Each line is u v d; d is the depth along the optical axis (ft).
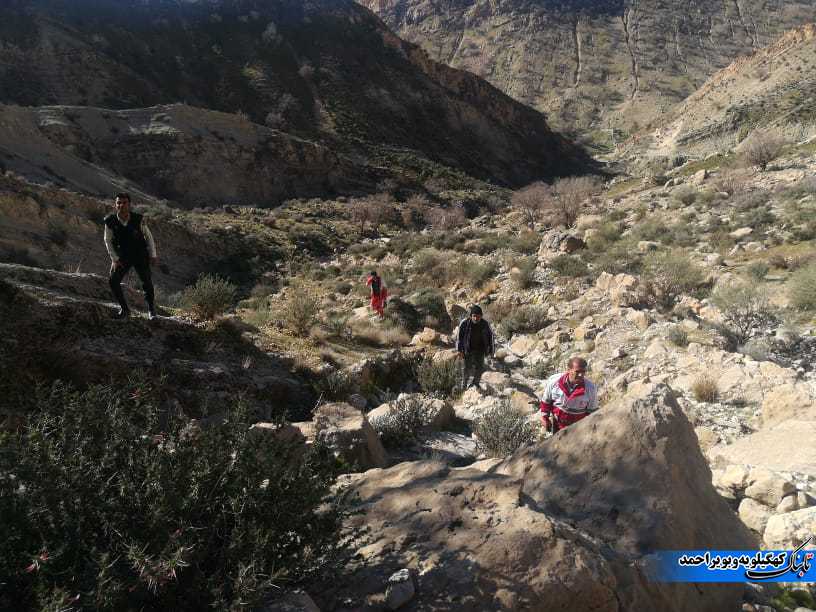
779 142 125.29
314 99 322.96
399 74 393.09
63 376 19.31
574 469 10.85
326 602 7.64
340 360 33.17
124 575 6.56
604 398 32.45
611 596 7.71
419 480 10.60
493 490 9.51
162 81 292.61
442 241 118.32
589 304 57.62
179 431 8.46
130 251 23.11
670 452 10.51
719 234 75.20
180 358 24.04
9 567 6.32
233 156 205.36
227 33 356.79
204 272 114.01
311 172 222.07
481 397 30.37
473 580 7.64
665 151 426.51
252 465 7.88
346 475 11.94
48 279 26.25
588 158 451.94
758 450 17.72
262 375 26.25
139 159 189.88
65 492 6.81
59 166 153.89
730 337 42.11
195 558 6.97
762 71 450.71
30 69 241.76
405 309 54.95
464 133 377.91
